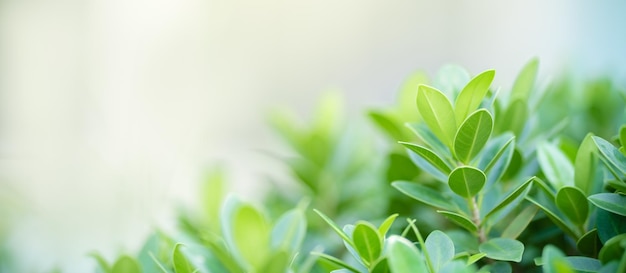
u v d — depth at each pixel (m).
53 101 2.68
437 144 0.77
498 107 0.82
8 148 2.01
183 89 2.90
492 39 2.91
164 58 2.89
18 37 2.66
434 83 0.78
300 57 3.04
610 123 1.02
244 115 2.97
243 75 2.99
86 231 1.09
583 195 0.74
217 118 2.92
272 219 0.97
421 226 0.86
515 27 2.83
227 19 2.97
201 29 2.94
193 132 2.73
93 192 1.15
